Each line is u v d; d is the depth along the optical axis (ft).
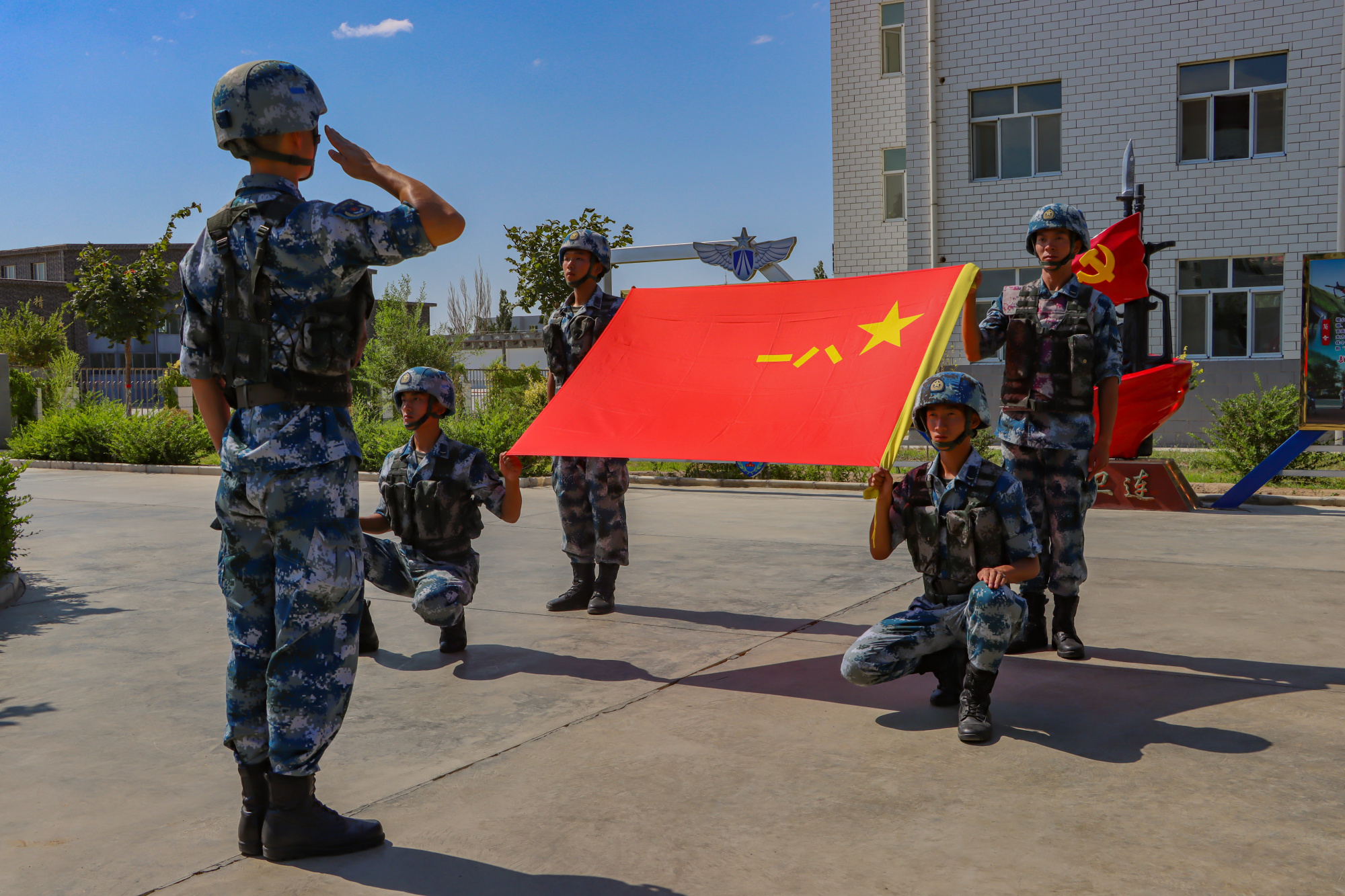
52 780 10.36
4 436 72.38
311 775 8.48
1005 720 11.89
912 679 13.73
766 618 17.22
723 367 14.58
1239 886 7.79
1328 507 31.42
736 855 8.46
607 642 15.70
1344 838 8.60
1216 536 25.39
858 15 64.59
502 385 75.36
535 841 8.79
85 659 14.88
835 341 13.97
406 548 15.14
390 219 7.89
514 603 18.61
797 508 32.63
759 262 47.88
